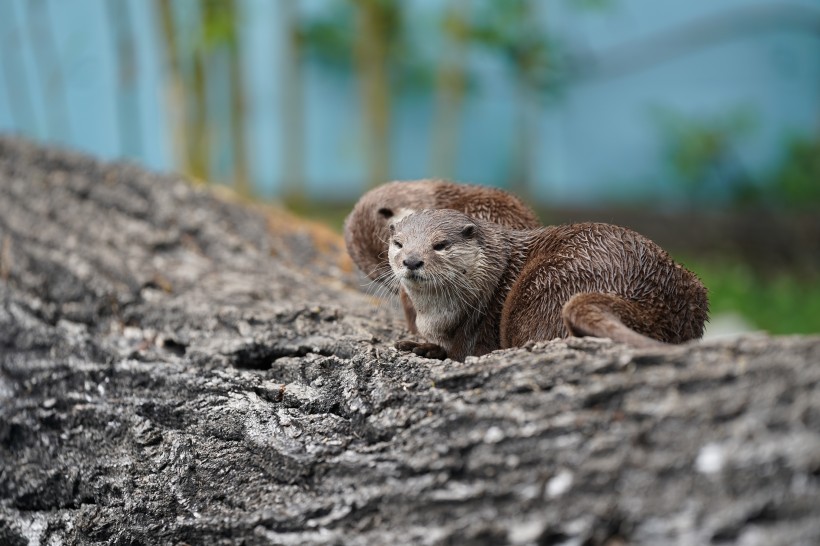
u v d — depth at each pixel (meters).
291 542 6.05
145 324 9.80
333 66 28.64
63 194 13.73
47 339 9.47
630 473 5.04
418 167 29.45
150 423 7.84
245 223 13.48
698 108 29.59
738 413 4.95
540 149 29.78
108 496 7.63
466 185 9.91
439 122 25.14
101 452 7.95
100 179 14.27
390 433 6.14
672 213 27.27
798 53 29.39
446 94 25.06
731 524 4.68
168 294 10.48
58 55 26.08
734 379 5.09
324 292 11.05
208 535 6.74
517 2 24.27
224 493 6.91
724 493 4.77
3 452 8.52
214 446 7.26
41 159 14.66
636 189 29.42
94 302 10.27
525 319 7.12
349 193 29.52
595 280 6.85
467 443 5.61
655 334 6.57
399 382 6.48
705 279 22.50
